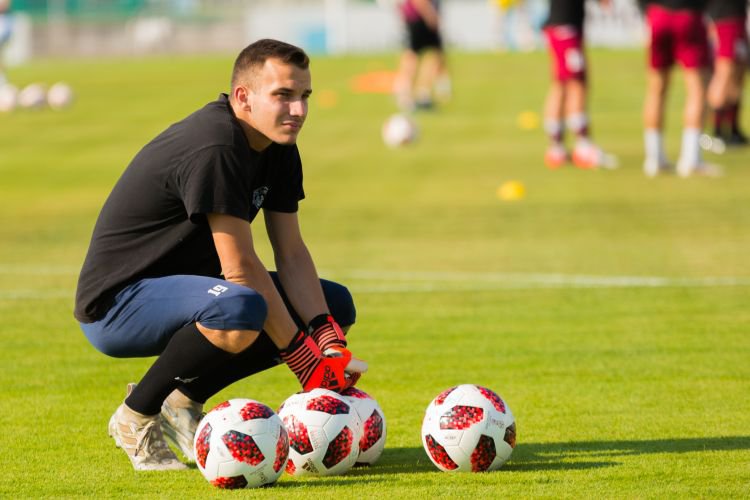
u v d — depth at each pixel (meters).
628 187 46.84
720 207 41.69
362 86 95.81
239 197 14.59
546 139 64.56
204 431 14.34
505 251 34.72
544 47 134.12
